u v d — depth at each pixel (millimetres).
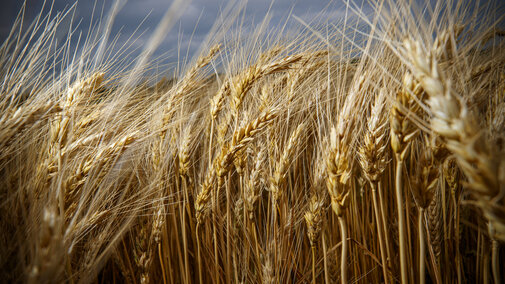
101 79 831
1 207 744
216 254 873
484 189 559
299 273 891
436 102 606
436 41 670
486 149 577
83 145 796
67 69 822
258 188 864
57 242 631
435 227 814
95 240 794
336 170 696
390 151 913
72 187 746
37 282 616
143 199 872
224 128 913
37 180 750
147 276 843
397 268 874
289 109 903
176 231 901
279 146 890
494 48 833
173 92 958
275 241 850
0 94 780
